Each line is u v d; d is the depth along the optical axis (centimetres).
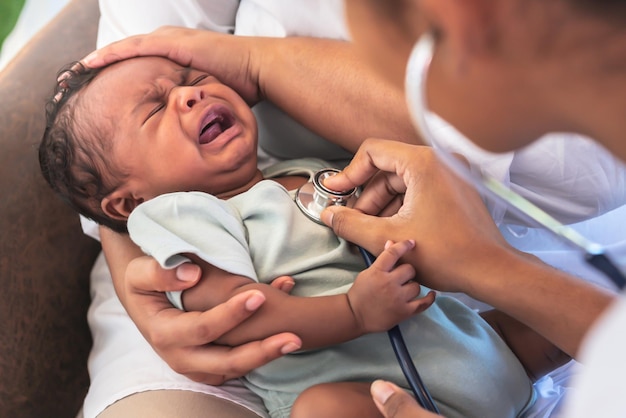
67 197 112
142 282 88
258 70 112
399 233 87
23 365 116
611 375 38
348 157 121
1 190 119
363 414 81
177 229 92
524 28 37
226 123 109
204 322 82
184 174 104
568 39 37
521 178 99
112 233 112
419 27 43
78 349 128
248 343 83
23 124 124
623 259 66
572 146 95
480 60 40
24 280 119
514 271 81
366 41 45
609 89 38
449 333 92
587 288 79
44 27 140
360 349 92
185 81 110
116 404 93
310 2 112
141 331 91
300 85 108
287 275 95
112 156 104
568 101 41
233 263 88
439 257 84
